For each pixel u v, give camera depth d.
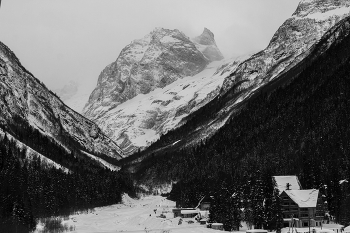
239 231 176.88
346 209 166.75
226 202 183.50
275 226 165.25
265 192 180.88
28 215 190.25
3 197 188.25
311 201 173.88
